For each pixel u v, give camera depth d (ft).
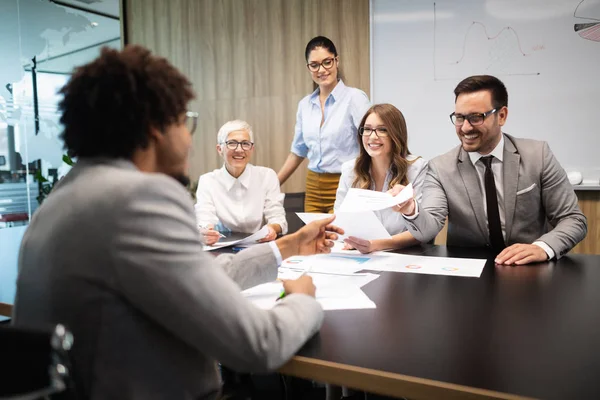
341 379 2.45
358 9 11.67
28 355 1.73
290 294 3.02
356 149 10.32
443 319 3.15
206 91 13.58
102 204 2.16
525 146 6.05
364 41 11.69
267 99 12.94
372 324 3.08
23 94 14.39
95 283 2.13
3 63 14.49
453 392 2.22
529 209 5.94
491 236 6.07
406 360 2.52
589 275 4.20
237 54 13.15
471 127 5.85
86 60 2.58
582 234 5.32
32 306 2.24
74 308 2.15
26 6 14.39
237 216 7.91
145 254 2.09
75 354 2.15
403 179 6.72
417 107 11.30
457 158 6.29
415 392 2.30
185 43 13.71
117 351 2.15
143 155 2.54
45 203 2.40
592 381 2.27
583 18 9.83
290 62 12.60
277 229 7.29
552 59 10.15
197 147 13.83
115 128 2.40
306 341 2.76
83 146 2.47
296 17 12.37
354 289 3.87
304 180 12.60
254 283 3.70
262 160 13.15
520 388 2.21
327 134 10.33
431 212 6.02
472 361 2.50
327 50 10.04
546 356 2.56
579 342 2.74
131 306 2.17
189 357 2.37
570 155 10.21
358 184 7.06
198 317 2.13
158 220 2.16
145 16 14.14
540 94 10.31
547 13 10.09
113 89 2.38
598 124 9.93
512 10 10.33
